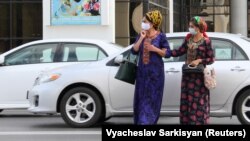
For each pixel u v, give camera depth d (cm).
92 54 2095
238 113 1666
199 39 1402
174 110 1661
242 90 1664
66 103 1745
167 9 5759
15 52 2138
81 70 1736
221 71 1656
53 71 1781
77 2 4425
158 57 1445
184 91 1412
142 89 1445
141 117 1435
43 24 4484
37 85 1792
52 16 4450
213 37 1705
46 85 1761
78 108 1739
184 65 1409
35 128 1791
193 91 1399
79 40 2128
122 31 4906
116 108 1712
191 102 1401
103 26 4425
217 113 1673
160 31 1466
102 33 4428
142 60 1447
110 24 4431
